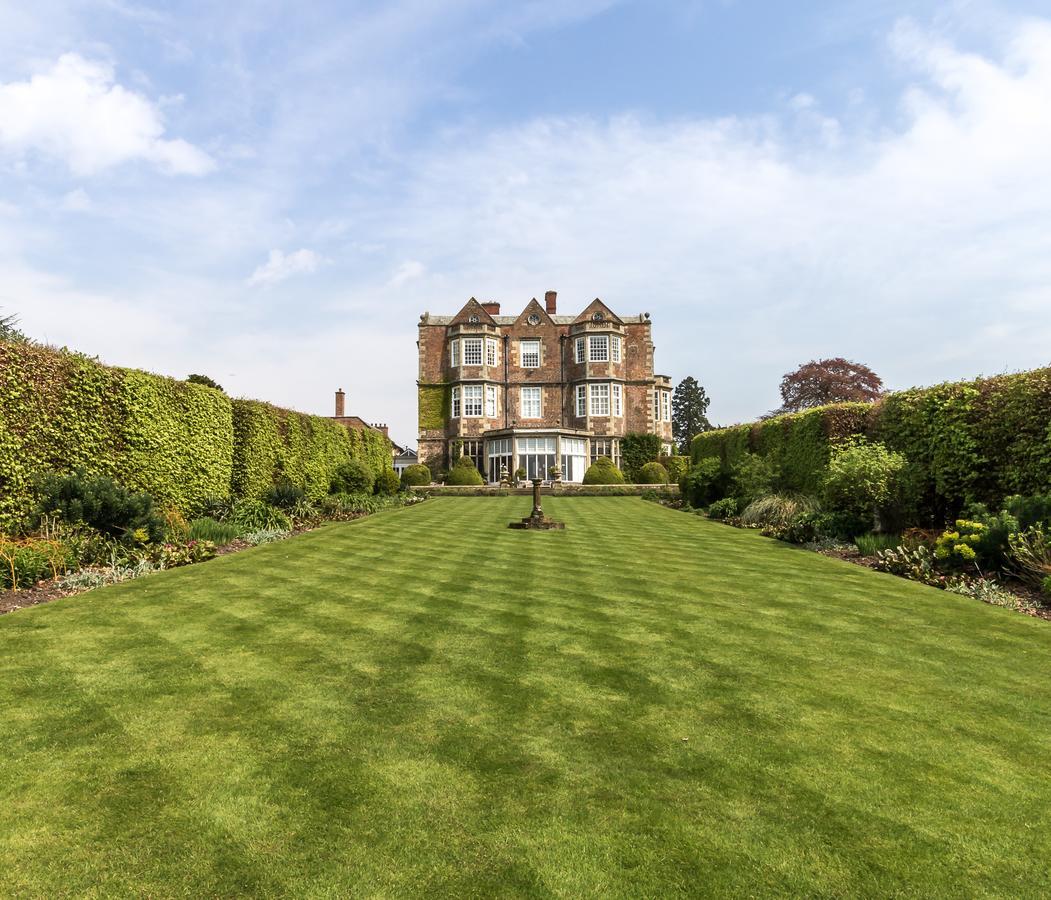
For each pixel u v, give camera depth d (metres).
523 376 43.19
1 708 3.93
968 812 2.84
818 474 14.19
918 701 4.07
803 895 2.33
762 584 7.65
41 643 5.23
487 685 4.33
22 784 3.06
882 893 2.34
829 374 43.41
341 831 2.70
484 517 16.84
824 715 3.86
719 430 23.92
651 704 4.02
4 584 7.05
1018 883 2.38
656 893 2.34
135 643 5.25
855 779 3.12
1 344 8.53
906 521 10.97
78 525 8.54
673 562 9.28
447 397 42.91
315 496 19.45
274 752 3.38
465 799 2.94
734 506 16.34
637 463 41.69
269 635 5.50
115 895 2.33
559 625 5.82
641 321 43.12
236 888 2.37
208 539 11.02
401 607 6.50
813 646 5.20
